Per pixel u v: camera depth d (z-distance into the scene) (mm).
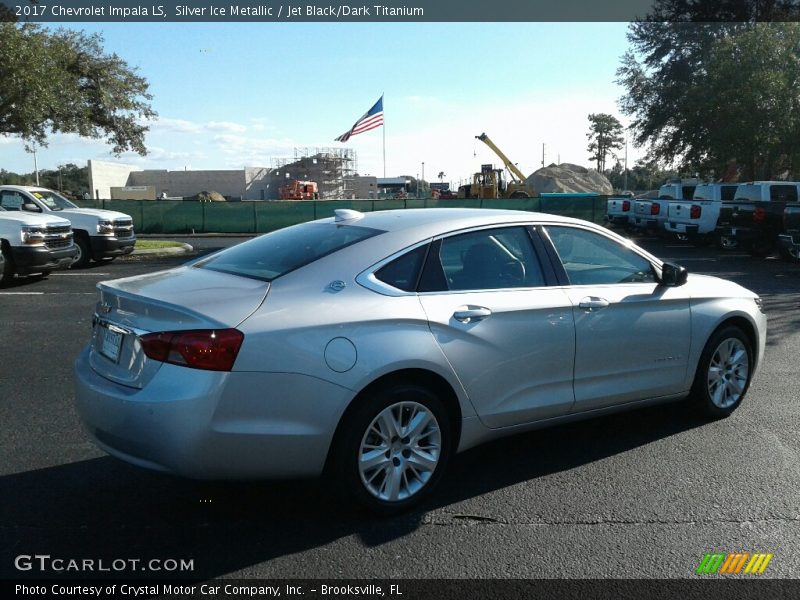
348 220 4500
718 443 4973
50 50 16734
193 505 3971
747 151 30531
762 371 6957
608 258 4875
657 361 4926
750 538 3613
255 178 79750
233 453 3361
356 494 3668
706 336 5184
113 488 4195
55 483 4262
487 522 3779
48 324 9195
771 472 4465
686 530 3695
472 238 4273
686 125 33469
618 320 4656
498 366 4121
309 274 3787
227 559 3387
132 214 31547
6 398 5957
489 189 40188
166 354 3387
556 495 4125
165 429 3305
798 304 10984
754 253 18531
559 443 4996
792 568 3324
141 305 3582
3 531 3652
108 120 21328
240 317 3426
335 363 3529
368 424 3664
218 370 3309
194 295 3598
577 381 4516
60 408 5691
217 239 28109
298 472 3553
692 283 5277
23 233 12500
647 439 5062
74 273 14922
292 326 3477
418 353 3762
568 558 3410
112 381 3623
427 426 3891
